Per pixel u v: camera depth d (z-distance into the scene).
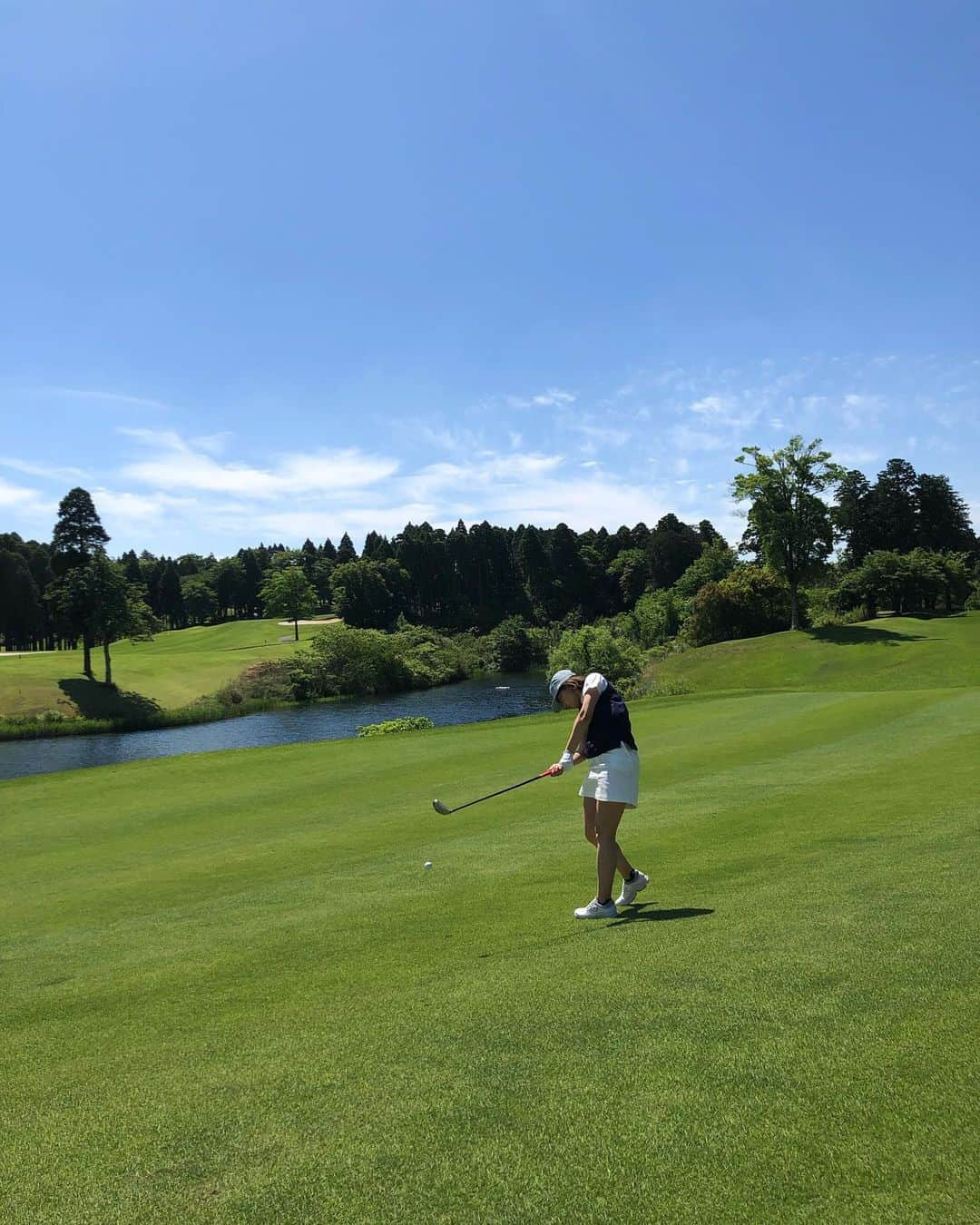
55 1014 5.04
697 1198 2.41
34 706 52.78
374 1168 2.73
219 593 140.62
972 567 94.25
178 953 6.16
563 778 13.62
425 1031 3.87
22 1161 3.04
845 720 18.42
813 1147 2.57
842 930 4.64
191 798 14.41
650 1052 3.33
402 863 8.52
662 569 117.94
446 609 119.62
